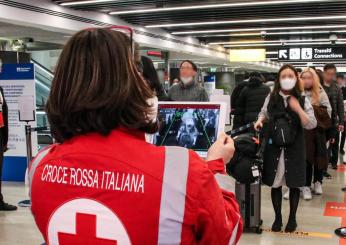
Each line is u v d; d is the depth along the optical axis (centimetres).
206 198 80
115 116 83
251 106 539
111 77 83
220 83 2009
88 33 87
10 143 651
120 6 1023
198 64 2441
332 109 558
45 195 86
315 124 369
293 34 1516
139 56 97
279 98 370
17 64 631
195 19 1210
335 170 695
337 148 698
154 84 182
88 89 82
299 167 371
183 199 78
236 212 91
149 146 83
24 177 650
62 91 85
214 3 977
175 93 494
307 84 491
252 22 1243
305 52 1521
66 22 1020
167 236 78
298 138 369
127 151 81
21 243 384
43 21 947
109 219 79
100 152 82
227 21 1223
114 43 85
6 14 845
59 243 84
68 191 83
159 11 1080
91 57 84
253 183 393
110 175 80
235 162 382
